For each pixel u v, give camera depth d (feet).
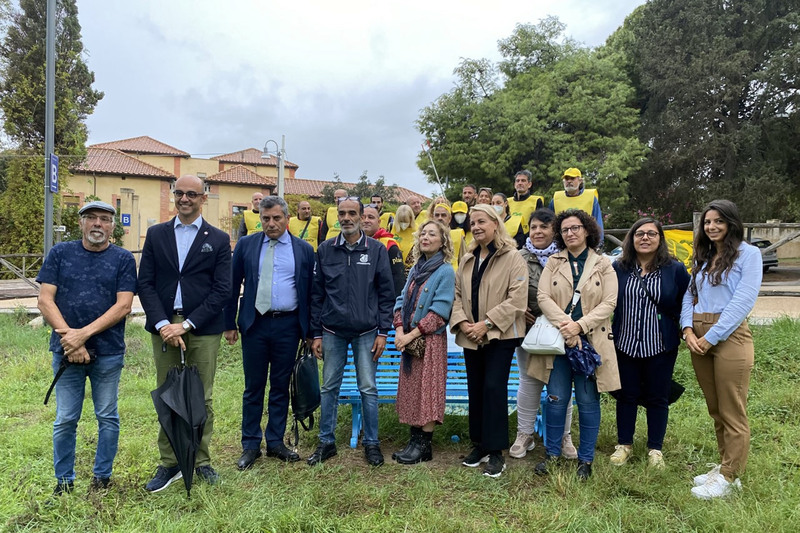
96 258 10.91
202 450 11.80
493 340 12.07
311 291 13.25
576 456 13.08
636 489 10.88
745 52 55.72
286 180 130.82
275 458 13.10
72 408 10.80
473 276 12.64
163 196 102.89
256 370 12.86
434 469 12.43
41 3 69.82
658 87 60.64
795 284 38.32
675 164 59.31
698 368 11.62
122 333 11.25
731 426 11.02
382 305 13.08
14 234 63.16
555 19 66.90
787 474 11.41
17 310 32.14
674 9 61.93
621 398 12.66
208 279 11.85
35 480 11.44
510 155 55.26
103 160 101.40
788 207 64.39
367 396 12.91
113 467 12.14
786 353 19.02
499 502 10.68
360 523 9.71
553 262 12.41
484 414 11.92
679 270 12.17
